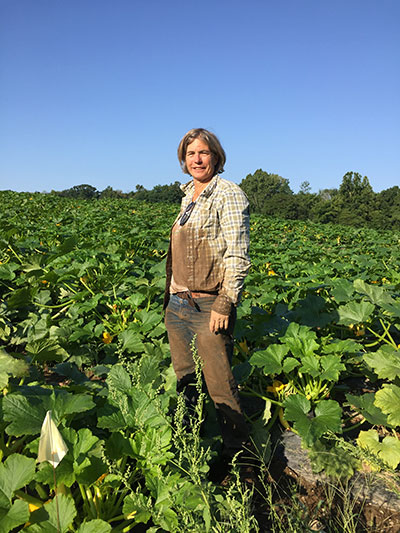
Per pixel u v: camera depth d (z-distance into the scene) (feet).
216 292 8.69
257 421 10.79
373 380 12.68
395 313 13.79
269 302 17.92
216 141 8.46
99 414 8.66
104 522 6.15
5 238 28.25
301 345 11.62
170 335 9.43
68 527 6.51
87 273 20.40
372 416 10.27
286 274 25.84
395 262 33.73
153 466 7.79
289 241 47.83
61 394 8.40
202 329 8.75
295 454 9.92
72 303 18.84
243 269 8.11
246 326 15.03
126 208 78.54
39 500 7.16
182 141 8.65
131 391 9.05
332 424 9.50
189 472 7.29
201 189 8.77
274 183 403.95
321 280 21.30
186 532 6.59
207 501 6.75
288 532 7.22
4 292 21.42
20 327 16.65
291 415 9.61
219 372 8.75
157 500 7.30
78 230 37.45
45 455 5.50
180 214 9.31
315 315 14.76
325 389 11.82
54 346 10.80
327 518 8.10
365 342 16.70
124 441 8.19
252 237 45.34
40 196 87.10
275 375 13.12
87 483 6.90
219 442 9.64
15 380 10.14
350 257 37.27
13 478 6.59
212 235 8.38
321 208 280.92
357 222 268.00
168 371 11.64
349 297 15.89
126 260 24.41
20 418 7.50
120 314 16.90
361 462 9.29
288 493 8.79
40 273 20.24
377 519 8.14
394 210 291.38
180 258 8.80
